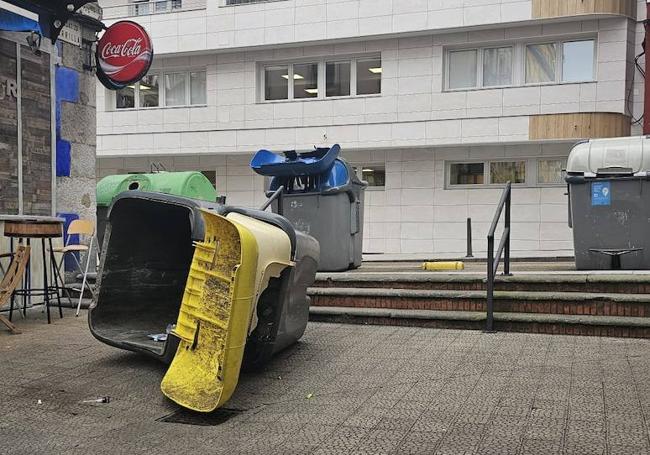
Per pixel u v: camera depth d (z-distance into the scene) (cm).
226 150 1977
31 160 918
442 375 557
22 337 711
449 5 1717
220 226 507
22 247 759
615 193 847
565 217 1678
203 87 2048
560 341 666
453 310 774
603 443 399
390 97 1809
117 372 580
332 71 1906
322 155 1017
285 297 566
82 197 1032
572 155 874
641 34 1623
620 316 707
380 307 804
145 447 416
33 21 881
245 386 543
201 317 509
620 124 1614
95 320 638
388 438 420
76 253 1001
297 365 601
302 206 980
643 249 841
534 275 784
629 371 551
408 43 1792
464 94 1741
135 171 2127
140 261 667
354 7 1805
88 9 1039
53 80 951
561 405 470
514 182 1741
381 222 1841
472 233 1758
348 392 520
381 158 1844
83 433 441
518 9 1659
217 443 421
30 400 508
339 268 966
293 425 450
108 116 2094
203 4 2019
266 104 1942
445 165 1792
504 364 584
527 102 1686
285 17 1877
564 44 1686
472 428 432
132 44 1016
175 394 493
